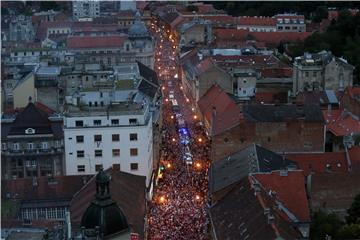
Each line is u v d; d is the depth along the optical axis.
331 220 135.88
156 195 174.62
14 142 176.88
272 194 135.75
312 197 147.25
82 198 140.75
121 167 179.75
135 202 141.38
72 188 155.00
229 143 182.00
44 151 177.50
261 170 147.12
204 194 173.12
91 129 177.50
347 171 152.62
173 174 192.00
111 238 95.88
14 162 177.75
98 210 96.00
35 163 178.38
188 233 148.38
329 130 198.88
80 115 177.12
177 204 166.88
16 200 149.62
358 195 140.50
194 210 161.88
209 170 172.38
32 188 153.88
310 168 164.00
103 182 97.00
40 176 169.25
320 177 146.88
